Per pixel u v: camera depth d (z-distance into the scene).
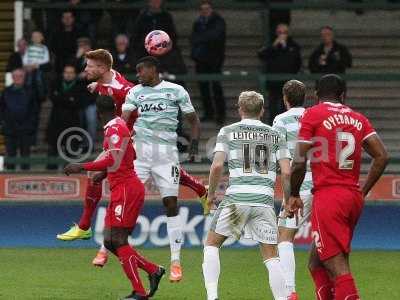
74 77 42.69
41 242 41.69
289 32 49.91
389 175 41.81
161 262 37.44
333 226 24.06
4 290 31.11
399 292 31.59
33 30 48.34
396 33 51.44
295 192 24.62
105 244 28.66
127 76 44.22
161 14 45.41
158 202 41.25
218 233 26.72
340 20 52.00
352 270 36.16
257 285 32.59
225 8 49.97
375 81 44.72
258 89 45.06
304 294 31.05
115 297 30.00
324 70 45.25
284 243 29.48
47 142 42.66
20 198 41.69
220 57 46.31
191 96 44.88
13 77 43.19
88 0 49.25
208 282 26.50
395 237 42.00
